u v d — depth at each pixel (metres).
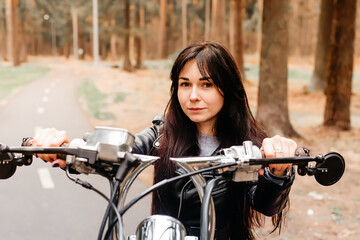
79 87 27.91
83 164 1.18
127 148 1.15
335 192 6.29
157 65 57.09
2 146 1.12
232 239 1.72
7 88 27.34
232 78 1.55
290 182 1.36
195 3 72.06
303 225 4.79
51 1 95.38
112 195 1.10
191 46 1.55
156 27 77.88
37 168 6.89
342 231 4.62
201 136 1.70
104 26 47.59
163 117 1.84
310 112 18.84
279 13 11.20
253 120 1.74
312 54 67.19
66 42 90.94
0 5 74.38
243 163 1.17
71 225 4.64
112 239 1.18
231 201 1.66
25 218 4.81
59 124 12.52
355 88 30.39
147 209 4.83
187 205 1.64
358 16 45.88
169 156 1.65
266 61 11.42
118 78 37.62
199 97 1.52
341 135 12.39
